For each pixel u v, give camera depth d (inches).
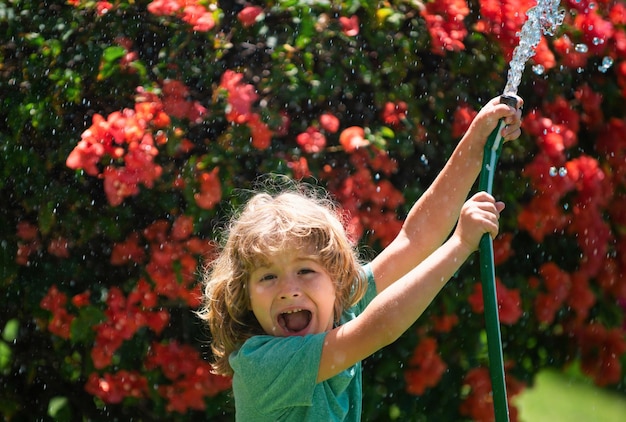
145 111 179.9
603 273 214.5
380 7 190.7
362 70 186.2
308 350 119.7
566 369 218.4
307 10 186.1
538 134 193.6
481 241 119.0
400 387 193.8
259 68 191.9
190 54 192.2
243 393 124.6
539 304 200.5
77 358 199.2
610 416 324.2
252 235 125.1
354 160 181.5
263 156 183.6
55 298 189.2
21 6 202.5
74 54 194.5
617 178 211.8
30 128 194.9
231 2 196.5
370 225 182.5
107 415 204.5
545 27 130.7
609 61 190.5
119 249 189.0
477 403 198.2
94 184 191.8
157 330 185.3
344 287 131.4
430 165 193.8
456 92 193.3
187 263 180.4
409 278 118.6
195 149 186.1
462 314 195.8
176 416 196.2
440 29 187.8
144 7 196.9
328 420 122.6
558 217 196.4
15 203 198.8
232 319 131.3
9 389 207.9
